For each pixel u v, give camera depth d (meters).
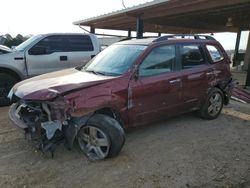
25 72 7.10
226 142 4.69
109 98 3.91
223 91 6.07
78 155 4.08
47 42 7.47
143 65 4.44
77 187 3.28
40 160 3.92
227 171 3.69
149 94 4.45
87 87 3.80
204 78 5.45
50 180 3.42
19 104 4.18
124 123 4.25
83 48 8.11
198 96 5.42
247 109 6.90
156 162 3.90
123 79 4.15
